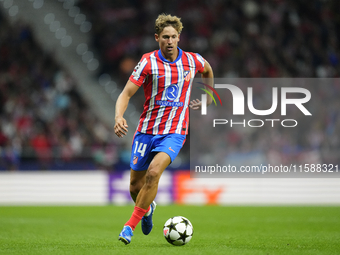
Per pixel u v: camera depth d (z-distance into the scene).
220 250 15.70
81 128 57.91
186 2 71.00
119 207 44.50
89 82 68.56
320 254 15.04
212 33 68.69
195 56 17.73
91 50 72.75
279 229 25.41
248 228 26.02
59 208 43.03
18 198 47.59
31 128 55.12
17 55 64.56
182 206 45.56
